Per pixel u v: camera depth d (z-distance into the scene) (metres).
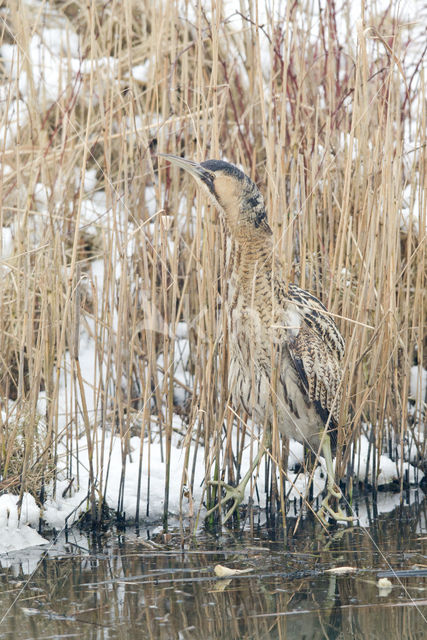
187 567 7.22
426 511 8.91
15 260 9.89
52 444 8.64
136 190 10.06
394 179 8.88
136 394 10.70
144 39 11.42
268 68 12.12
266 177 9.75
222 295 8.34
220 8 8.73
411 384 11.11
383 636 5.84
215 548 7.74
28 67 9.80
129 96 8.91
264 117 8.41
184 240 10.32
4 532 7.74
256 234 8.02
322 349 8.37
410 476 9.95
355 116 8.40
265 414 8.11
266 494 8.83
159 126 9.11
